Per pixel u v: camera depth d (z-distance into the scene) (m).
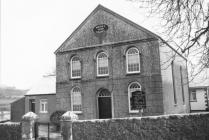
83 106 24.23
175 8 9.95
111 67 23.39
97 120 15.21
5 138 16.80
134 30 22.73
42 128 24.28
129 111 22.12
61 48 26.33
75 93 25.16
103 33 24.19
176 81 27.14
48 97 29.94
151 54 21.75
